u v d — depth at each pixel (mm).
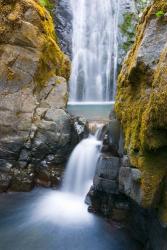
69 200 6848
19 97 7520
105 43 13398
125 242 5359
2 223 6055
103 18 13594
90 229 5809
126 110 4930
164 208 3920
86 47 13133
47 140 7352
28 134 7352
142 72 4535
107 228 5746
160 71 3857
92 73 12977
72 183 7152
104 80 13094
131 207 5477
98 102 12336
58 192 7188
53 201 6832
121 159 5418
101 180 5812
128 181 4559
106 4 13734
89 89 12797
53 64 8367
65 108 7938
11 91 7508
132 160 4293
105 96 13016
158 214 4043
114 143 5801
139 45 4797
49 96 7902
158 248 4359
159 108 3732
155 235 4492
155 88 3850
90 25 13359
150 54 4430
